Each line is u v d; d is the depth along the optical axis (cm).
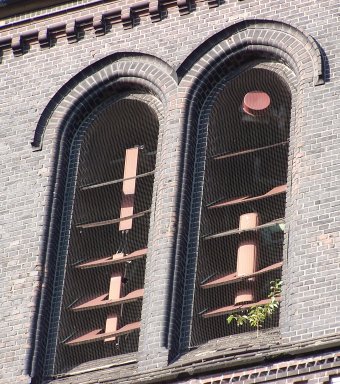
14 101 5559
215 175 5306
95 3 5616
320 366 4847
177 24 5503
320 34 5338
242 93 5397
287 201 5156
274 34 5375
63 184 5422
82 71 5534
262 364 4894
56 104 5522
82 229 5362
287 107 5347
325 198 5094
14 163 5459
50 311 5253
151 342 5066
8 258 5309
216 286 5162
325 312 4938
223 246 5219
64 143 5466
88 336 5216
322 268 5000
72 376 5150
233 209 5266
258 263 5191
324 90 5250
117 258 5294
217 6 5481
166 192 5259
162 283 5138
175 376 4953
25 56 5628
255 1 5447
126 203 5372
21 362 5159
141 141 5459
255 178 5306
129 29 5547
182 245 5194
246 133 5353
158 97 5456
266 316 5072
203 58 5425
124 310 5253
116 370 5112
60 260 5319
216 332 5106
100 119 5503
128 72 5481
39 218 5350
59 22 5625
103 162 5453
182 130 5344
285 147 5303
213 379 4919
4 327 5212
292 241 5072
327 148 5162
